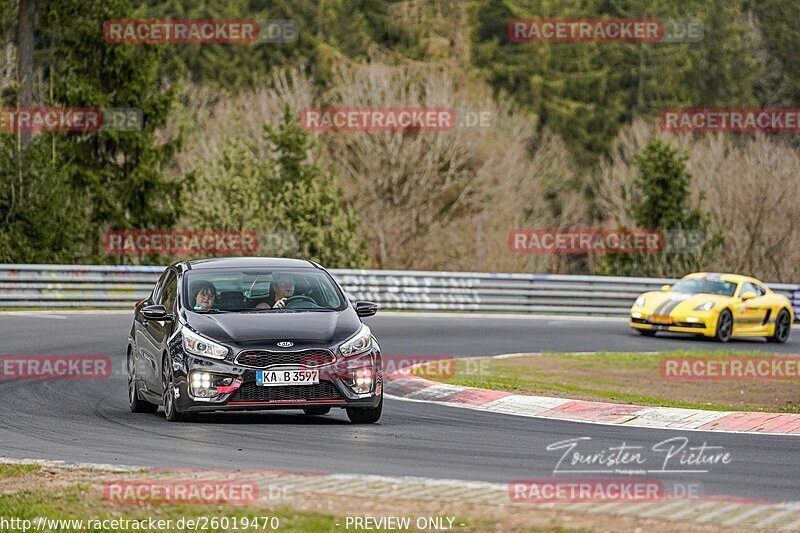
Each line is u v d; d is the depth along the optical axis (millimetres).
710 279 96625
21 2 142625
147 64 147000
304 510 26469
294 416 46969
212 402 42156
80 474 32125
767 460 36219
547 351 79812
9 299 97000
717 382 62750
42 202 123875
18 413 47250
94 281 100500
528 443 39406
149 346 47125
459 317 105312
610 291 115312
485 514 25984
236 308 45438
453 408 50781
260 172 148375
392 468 33781
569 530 24516
